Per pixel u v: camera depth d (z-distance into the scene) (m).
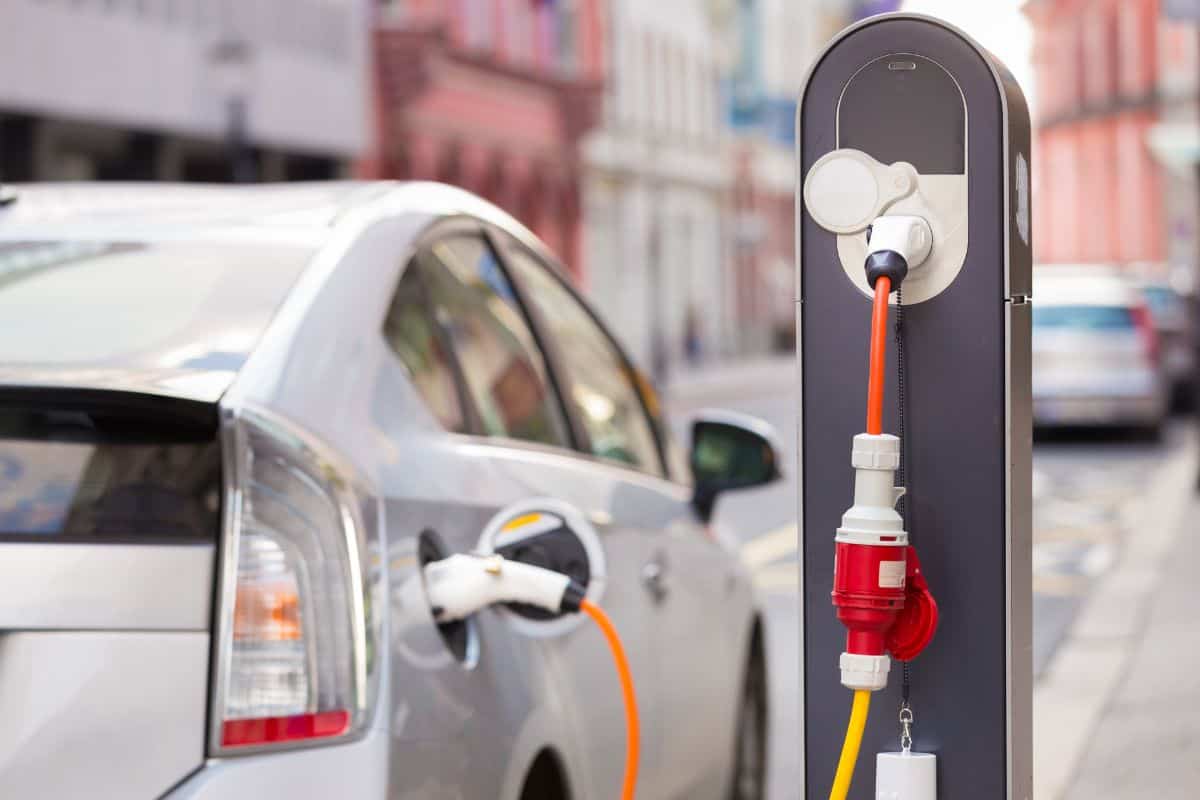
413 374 3.96
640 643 4.88
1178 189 88.75
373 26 43.16
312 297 3.75
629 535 5.01
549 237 55.94
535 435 4.80
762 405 46.25
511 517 3.68
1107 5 91.00
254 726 3.07
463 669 3.57
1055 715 8.90
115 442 3.21
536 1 54.25
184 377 3.31
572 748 4.15
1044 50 94.19
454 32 48.56
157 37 32.62
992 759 3.37
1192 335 20.59
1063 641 11.13
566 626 3.67
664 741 5.07
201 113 33.97
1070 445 28.61
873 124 3.38
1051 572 14.65
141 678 3.04
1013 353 3.36
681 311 70.81
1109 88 91.00
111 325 3.61
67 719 3.02
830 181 3.38
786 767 8.26
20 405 3.20
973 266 3.35
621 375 5.89
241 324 3.59
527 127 53.81
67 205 4.39
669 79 69.56
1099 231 91.75
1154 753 7.96
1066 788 7.38
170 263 3.89
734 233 77.31
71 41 30.30
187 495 3.15
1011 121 3.37
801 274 3.43
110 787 3.02
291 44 37.38
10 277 3.89
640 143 65.75
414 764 3.28
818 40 89.19
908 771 3.35
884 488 3.23
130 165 33.00
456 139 48.50
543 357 5.08
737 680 6.11
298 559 3.17
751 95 77.38
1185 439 29.56
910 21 3.36
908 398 3.38
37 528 3.11
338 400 3.54
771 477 5.89
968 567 3.37
